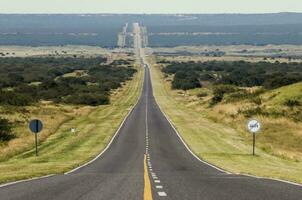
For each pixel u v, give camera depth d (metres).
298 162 42.91
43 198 17.12
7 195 17.84
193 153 46.50
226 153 46.91
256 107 78.94
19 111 84.12
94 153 46.59
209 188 19.92
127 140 57.56
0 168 32.97
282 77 96.12
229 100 93.94
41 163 38.50
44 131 65.25
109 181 23.03
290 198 17.06
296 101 76.19
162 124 75.62
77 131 67.06
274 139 60.50
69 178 24.86
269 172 30.69
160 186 20.52
